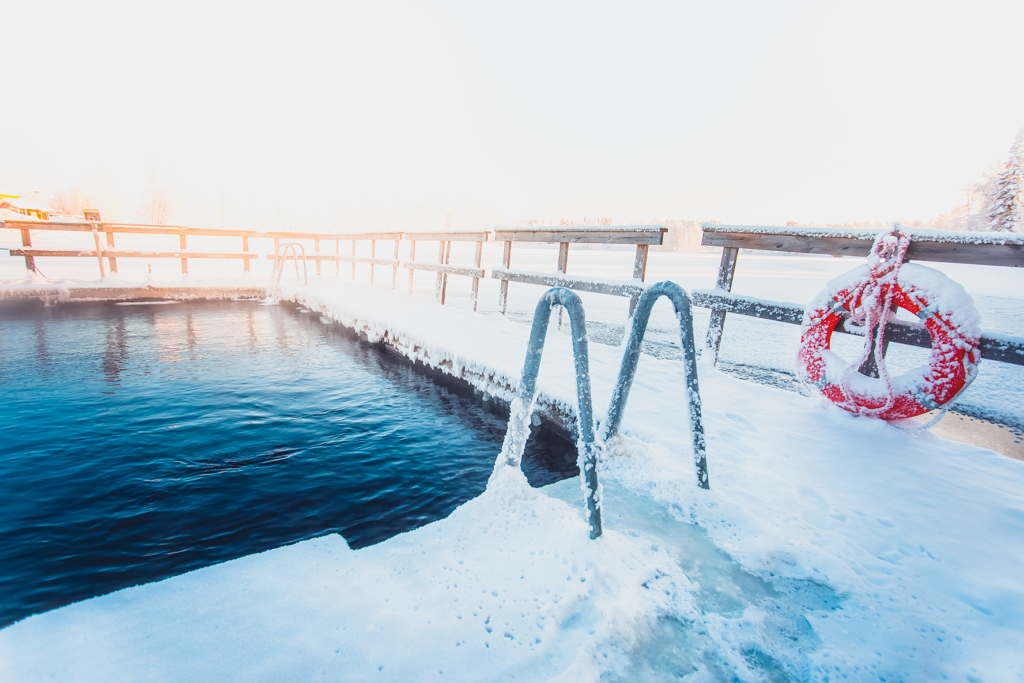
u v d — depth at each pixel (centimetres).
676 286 201
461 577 154
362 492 255
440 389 436
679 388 344
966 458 243
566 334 518
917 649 131
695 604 146
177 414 361
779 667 125
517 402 194
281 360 520
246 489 254
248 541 208
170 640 132
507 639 128
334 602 147
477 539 173
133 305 812
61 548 199
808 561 163
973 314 242
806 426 281
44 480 257
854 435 269
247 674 118
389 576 159
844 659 128
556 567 153
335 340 618
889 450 251
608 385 341
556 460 300
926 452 249
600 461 236
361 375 473
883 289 272
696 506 194
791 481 216
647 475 217
